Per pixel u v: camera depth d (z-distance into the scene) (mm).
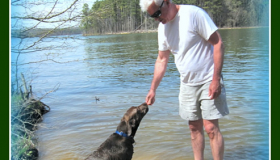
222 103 3758
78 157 4672
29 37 6148
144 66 13258
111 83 9828
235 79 9328
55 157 4680
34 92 8773
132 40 31547
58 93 8789
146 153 4656
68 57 17656
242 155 4379
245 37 24656
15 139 5055
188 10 3557
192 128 4195
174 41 3775
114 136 4027
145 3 3545
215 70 3543
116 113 6641
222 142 3928
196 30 3580
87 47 25641
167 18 3617
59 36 6270
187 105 4039
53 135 5590
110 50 21922
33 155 4688
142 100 7559
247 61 12984
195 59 3717
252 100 7016
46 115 6855
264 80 8961
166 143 4977
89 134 5543
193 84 3854
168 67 12609
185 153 4621
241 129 5320
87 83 10000
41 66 13336
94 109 7039
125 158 3918
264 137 4922
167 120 6020
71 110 7094
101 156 3822
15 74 7441
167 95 7820
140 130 5543
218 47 3492
